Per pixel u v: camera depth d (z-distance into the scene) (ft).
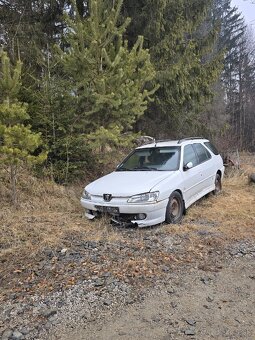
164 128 50.26
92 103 29.73
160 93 45.78
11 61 31.86
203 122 59.62
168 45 44.91
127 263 15.62
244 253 16.99
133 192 20.21
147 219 20.29
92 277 14.33
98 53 29.30
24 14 39.37
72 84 29.94
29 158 22.97
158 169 23.93
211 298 12.71
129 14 43.83
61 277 14.46
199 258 16.37
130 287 13.53
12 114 22.68
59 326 11.13
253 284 13.80
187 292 13.17
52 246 17.97
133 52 30.30
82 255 16.70
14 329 10.96
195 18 50.90
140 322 11.27
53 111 29.17
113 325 11.14
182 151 25.13
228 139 65.16
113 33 30.09
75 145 29.99
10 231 20.22
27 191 27.14
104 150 33.06
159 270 15.01
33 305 12.34
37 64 34.45
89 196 21.91
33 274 14.84
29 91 29.01
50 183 28.40
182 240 18.61
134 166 25.30
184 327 10.94
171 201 21.67
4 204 24.95
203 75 49.21
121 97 28.84
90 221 22.15
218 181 30.50
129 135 31.91
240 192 31.63
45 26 41.24
